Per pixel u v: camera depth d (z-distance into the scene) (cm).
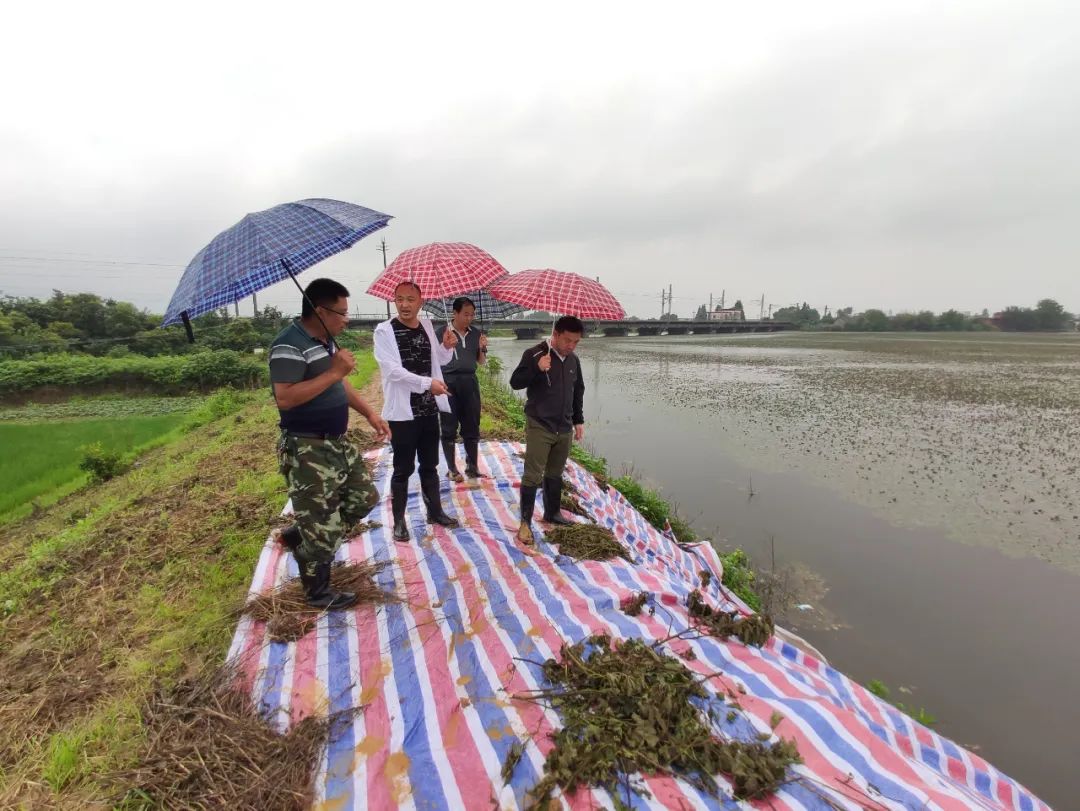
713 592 506
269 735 237
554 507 479
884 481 890
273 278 317
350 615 328
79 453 1288
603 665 270
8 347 3191
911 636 488
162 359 2945
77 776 238
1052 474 906
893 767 226
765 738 233
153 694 272
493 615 331
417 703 259
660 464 1020
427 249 482
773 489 868
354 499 341
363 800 208
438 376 432
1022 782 346
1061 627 494
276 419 1158
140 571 454
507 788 211
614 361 3484
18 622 394
